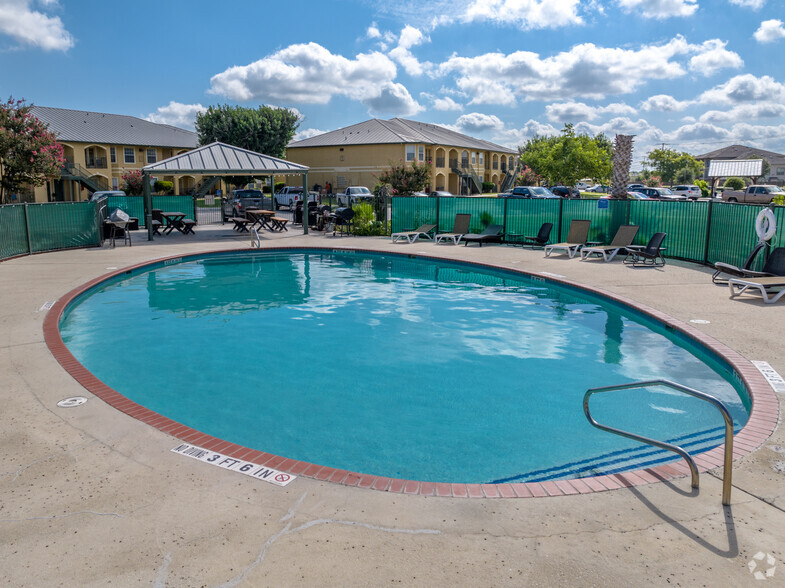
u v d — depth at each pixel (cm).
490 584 329
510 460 562
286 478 458
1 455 495
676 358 881
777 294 1168
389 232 2625
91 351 935
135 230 3005
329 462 560
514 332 1046
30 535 377
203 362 880
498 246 2172
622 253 1862
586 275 1505
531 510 412
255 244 2277
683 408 683
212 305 1286
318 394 746
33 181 3250
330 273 1734
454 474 535
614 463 552
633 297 1212
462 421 658
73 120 5697
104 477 457
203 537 375
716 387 751
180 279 1622
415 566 346
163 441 526
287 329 1077
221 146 2616
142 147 5922
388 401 721
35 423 563
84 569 342
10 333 901
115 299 1341
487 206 2306
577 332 1039
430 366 860
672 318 1017
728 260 1523
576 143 5856
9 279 1448
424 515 404
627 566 347
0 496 427
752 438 535
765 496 430
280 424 651
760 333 908
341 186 6175
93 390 655
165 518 397
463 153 6869
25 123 3186
